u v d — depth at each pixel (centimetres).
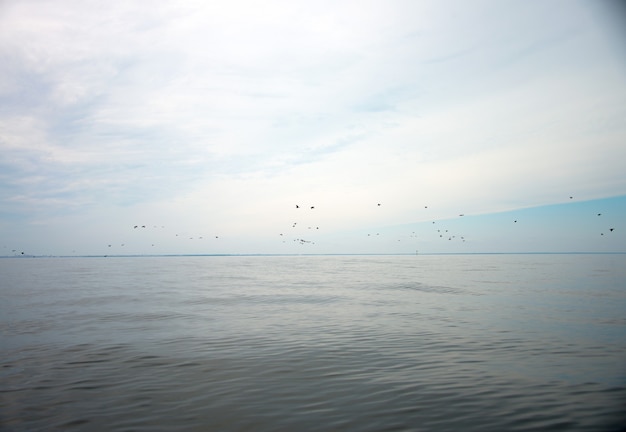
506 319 1881
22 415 784
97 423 746
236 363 1159
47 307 2372
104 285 4050
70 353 1284
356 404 836
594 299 2577
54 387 954
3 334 1584
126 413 792
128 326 1756
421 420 753
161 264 11531
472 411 796
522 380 991
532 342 1408
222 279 4966
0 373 1070
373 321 1872
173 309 2284
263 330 1664
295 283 4228
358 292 3228
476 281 4166
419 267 7925
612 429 710
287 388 939
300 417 770
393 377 1020
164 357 1231
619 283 3778
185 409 812
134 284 4181
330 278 4975
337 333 1596
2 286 3925
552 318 1894
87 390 931
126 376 1038
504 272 5828
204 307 2373
